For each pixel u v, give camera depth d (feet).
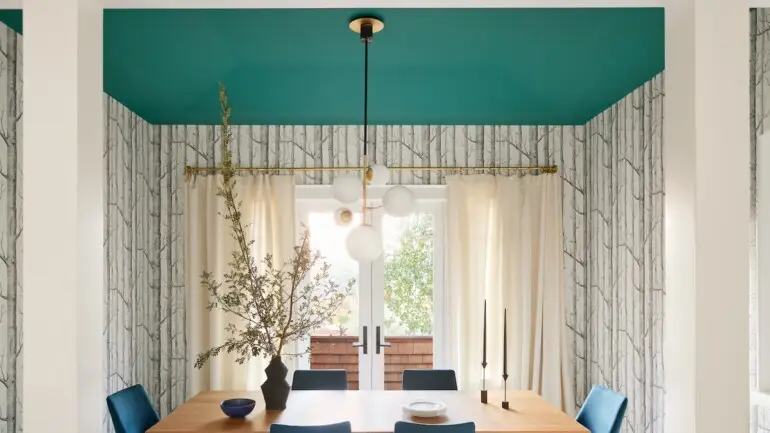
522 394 13.56
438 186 18.20
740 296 7.14
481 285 17.93
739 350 7.11
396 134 18.25
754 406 11.17
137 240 16.80
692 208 7.26
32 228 7.05
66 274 7.04
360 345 18.17
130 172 16.30
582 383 18.12
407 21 11.75
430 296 18.39
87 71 7.42
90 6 7.52
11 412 11.03
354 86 15.19
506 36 12.44
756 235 11.21
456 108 16.71
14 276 11.19
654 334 14.03
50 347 7.00
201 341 17.47
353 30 12.04
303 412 11.91
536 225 18.01
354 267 18.31
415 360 18.29
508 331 17.76
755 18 11.21
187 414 11.76
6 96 11.04
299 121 17.76
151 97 15.49
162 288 17.84
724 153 7.21
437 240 18.39
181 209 17.92
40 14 7.18
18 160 11.35
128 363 16.16
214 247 17.47
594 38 12.42
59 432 6.98
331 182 18.07
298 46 12.96
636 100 15.01
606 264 16.79
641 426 14.66
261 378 17.40
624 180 15.65
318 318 17.92
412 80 14.89
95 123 7.63
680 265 7.52
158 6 8.21
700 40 7.27
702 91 7.24
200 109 16.57
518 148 18.29
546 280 17.89
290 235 17.66
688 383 7.29
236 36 12.44
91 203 7.46
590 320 17.89
